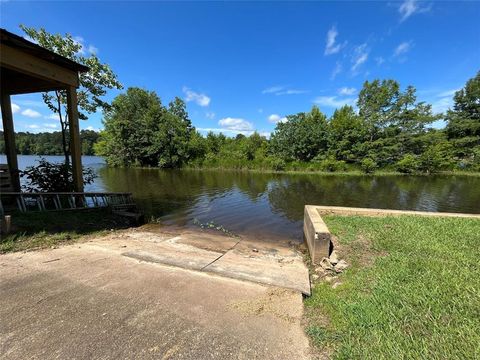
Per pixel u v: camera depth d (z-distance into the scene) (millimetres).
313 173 26031
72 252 4180
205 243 5855
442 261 3449
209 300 2879
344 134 28281
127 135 32875
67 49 9094
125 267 3676
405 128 27406
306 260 4816
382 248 4039
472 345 2010
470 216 5672
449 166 24516
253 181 19047
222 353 2084
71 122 6668
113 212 7227
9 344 2102
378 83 30031
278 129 32844
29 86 6965
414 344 2053
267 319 2580
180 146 31719
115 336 2230
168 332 2311
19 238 4414
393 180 19891
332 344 2203
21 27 8469
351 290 3033
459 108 26312
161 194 12984
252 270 3781
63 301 2744
